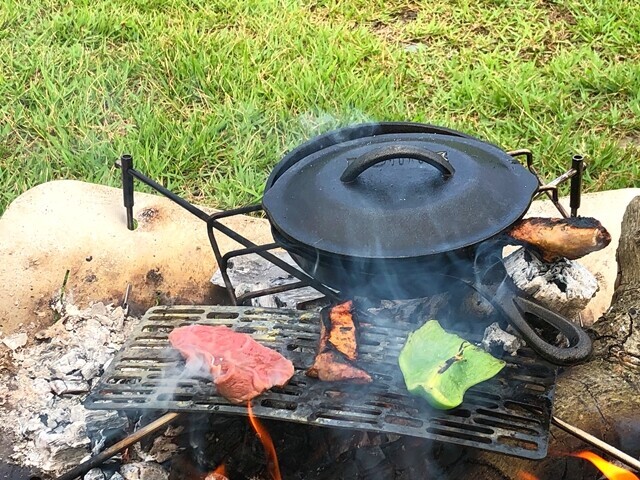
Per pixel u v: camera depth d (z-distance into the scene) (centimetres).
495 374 83
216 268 123
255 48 204
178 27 214
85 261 121
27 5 226
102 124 180
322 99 184
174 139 171
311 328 94
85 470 86
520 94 184
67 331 115
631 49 204
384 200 84
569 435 86
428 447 91
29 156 168
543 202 132
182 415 94
